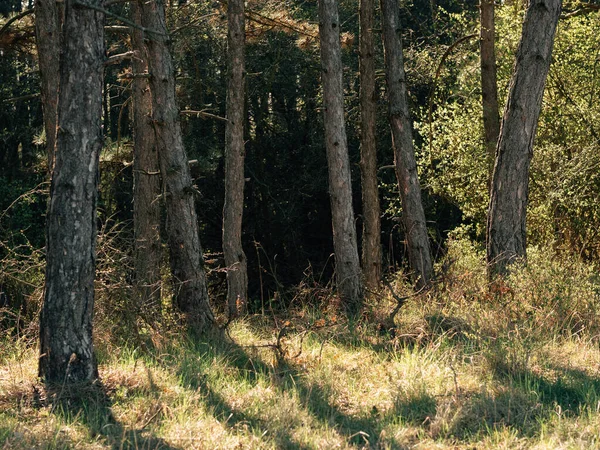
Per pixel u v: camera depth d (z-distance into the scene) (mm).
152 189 13484
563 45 15578
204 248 26312
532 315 8852
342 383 7113
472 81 17125
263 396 6660
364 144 13789
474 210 17266
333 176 11461
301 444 5527
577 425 5730
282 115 27266
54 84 9914
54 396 6250
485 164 16172
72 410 6129
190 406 6281
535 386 6699
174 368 7273
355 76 24328
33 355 8211
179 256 9414
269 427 5879
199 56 23156
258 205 26969
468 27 19312
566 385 6758
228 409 6309
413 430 5824
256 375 7238
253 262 26625
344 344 8703
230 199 12828
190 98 21172
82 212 6449
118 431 5723
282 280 26641
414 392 6574
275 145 26594
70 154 6379
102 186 20047
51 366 6531
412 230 12914
